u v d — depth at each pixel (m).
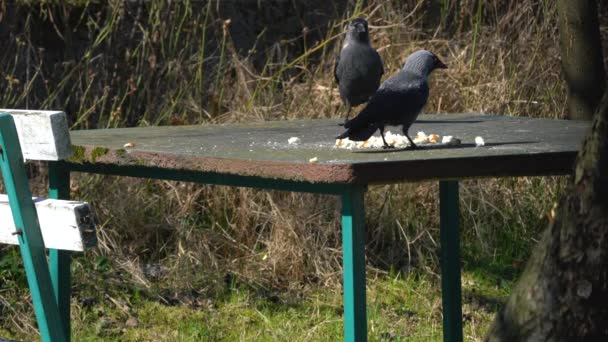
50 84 11.82
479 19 11.94
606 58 12.35
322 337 8.46
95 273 9.66
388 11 12.26
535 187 11.09
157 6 11.79
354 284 4.71
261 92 11.84
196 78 11.59
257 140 6.34
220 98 11.72
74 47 12.06
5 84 11.54
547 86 11.76
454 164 4.91
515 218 10.90
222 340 8.47
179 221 10.58
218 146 5.84
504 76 11.77
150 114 11.67
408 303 9.46
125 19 12.06
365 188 4.72
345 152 5.32
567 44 10.58
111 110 11.47
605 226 4.77
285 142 6.18
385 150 5.44
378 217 10.59
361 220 4.72
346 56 9.30
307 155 5.13
